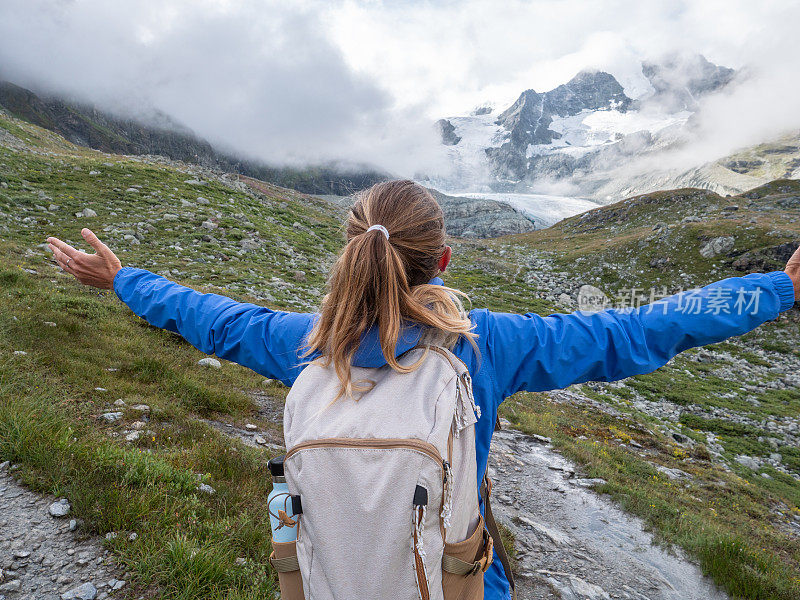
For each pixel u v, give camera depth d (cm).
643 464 1286
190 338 175
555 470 1023
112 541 374
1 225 2119
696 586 637
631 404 2566
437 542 123
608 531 768
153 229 2709
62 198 2836
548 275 5322
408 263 146
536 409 1698
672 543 745
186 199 3612
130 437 565
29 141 4822
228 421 774
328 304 144
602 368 140
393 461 120
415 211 147
